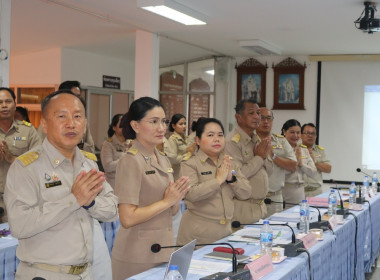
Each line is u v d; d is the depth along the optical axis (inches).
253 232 135.5
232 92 485.4
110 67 442.3
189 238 125.8
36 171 76.0
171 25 329.1
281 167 184.1
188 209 127.0
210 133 127.3
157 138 99.6
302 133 248.5
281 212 174.2
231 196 130.0
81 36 357.4
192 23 302.4
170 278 81.1
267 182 155.0
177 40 385.4
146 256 98.6
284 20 311.9
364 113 461.4
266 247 111.1
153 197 100.0
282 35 364.2
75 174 79.8
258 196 153.7
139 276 93.9
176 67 494.3
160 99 499.8
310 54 461.4
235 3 270.8
